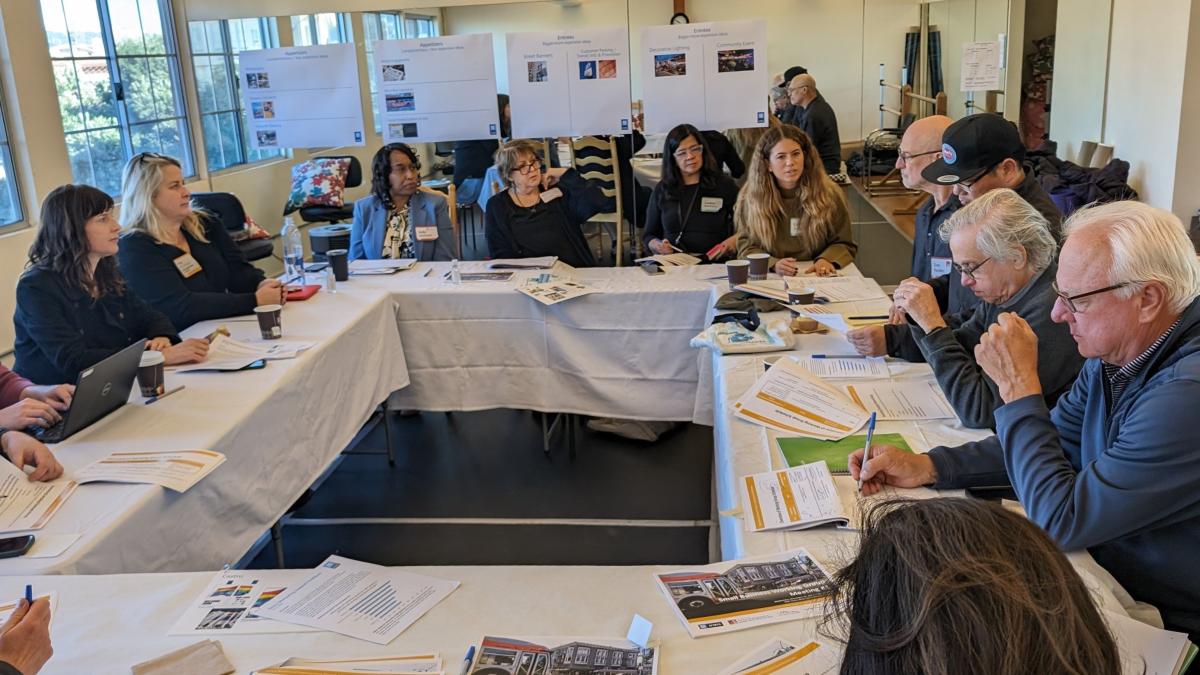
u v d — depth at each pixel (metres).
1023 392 1.56
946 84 4.76
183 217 3.44
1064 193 4.71
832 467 1.87
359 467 3.86
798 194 3.95
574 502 3.47
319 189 5.30
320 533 3.29
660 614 1.41
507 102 4.71
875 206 4.96
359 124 4.86
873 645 0.68
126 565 1.82
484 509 3.43
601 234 4.86
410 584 1.52
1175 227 1.38
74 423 2.22
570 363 3.87
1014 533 0.69
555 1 4.61
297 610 1.45
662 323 3.77
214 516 2.21
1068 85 5.98
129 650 1.36
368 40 4.74
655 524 3.27
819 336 2.83
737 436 2.09
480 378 3.96
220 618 1.44
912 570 0.67
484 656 1.31
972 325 2.25
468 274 4.09
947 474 1.75
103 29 5.15
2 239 4.20
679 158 4.25
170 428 2.28
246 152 5.41
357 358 3.35
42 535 1.74
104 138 5.19
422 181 4.91
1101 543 1.41
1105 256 1.39
